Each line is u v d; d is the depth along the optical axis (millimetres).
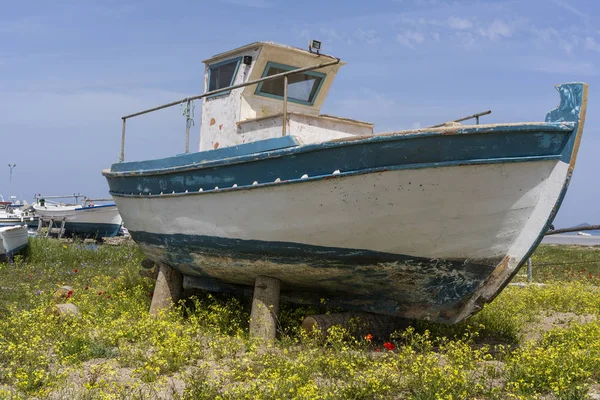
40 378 5188
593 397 5023
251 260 7520
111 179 10203
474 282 6578
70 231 30281
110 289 10625
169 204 8461
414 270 6586
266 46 8656
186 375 5219
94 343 6629
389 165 5965
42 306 8461
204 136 9531
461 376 5121
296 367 5586
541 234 6395
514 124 5734
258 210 7039
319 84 9570
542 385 5297
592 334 6910
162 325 7039
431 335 7805
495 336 8070
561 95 6242
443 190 5973
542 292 10805
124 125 10266
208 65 9680
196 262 8492
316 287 7555
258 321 7414
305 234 6750
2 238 14695
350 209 6324
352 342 7055
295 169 6578
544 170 6074
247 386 5223
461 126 5750
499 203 6102
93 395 4867
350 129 8188
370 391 5051
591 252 26125
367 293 7238
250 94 8930
